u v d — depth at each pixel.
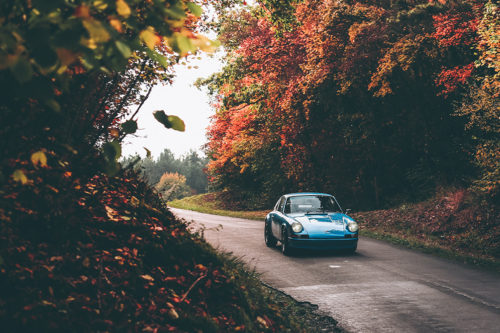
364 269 9.49
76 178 3.78
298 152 27.75
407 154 24.70
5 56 1.86
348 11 21.17
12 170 2.72
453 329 5.55
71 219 4.04
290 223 11.26
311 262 10.31
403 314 6.20
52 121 3.41
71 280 3.62
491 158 14.94
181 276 4.68
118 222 5.05
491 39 12.84
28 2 2.20
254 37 24.91
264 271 9.20
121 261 4.25
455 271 9.38
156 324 3.55
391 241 14.19
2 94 2.12
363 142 24.86
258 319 4.84
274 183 34.84
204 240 6.03
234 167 42.19
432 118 21.62
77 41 1.96
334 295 7.23
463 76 16.30
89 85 3.51
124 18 2.25
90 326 3.17
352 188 27.45
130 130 2.85
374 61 21.19
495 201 15.84
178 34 2.36
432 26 18.75
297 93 23.73
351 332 5.46
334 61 21.84
